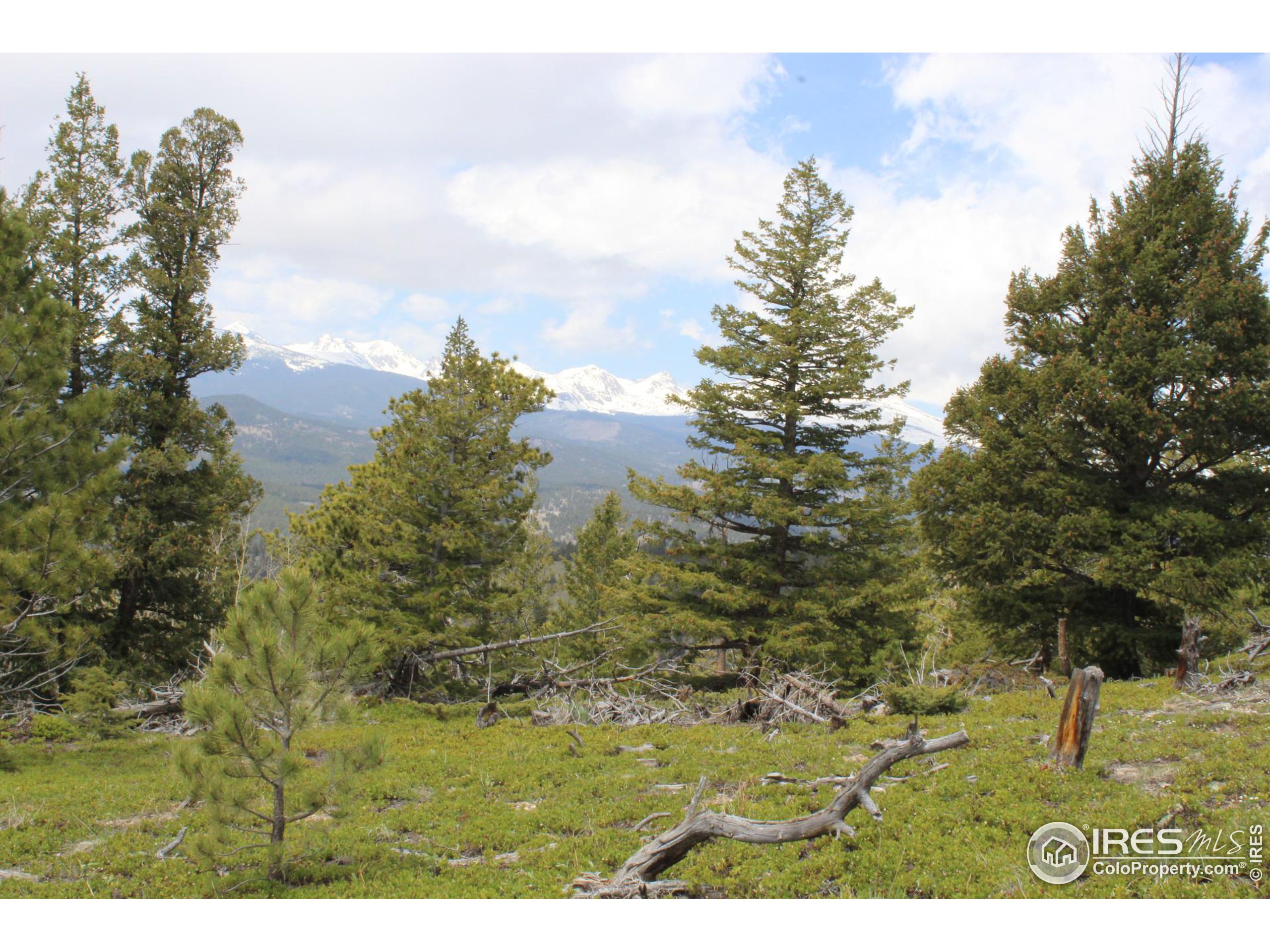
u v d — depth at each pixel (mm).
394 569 26078
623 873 7699
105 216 28625
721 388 29812
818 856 8352
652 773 12656
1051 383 24078
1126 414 22453
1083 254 26703
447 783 12836
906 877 7699
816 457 27094
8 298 17609
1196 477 24656
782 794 10734
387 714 21469
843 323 29266
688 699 21219
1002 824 8727
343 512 27125
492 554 26953
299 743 17094
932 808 9406
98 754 17281
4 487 16328
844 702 18703
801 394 29125
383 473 28984
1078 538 22375
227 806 8055
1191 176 25172
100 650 23547
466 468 26516
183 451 27484
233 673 8125
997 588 25953
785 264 30141
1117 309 24297
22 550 15633
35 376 16359
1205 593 20438
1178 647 23375
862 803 7586
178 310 29359
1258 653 19422
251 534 34188
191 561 27719
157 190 29531
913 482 26719
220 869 9000
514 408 26922
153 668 26531
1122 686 18469
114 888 8438
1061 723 10477
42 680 20047
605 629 27344
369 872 8742
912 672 22703
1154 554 21453
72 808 11570
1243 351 22562
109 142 28766
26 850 9719
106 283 28250
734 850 8812
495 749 15609
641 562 29766
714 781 12039
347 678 8609
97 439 17328
